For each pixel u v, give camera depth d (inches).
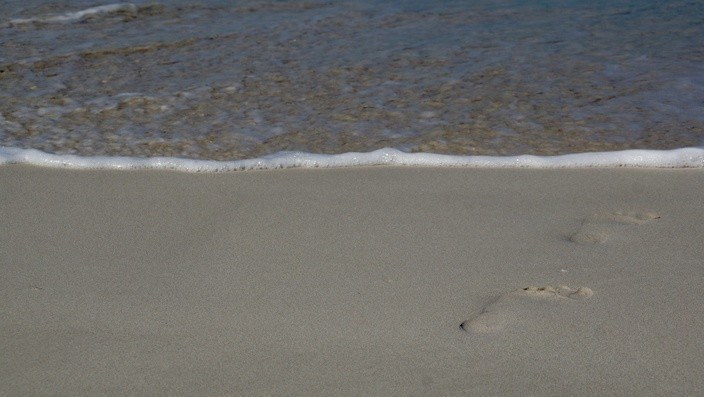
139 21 397.1
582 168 245.6
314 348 157.5
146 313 171.3
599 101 293.0
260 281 184.2
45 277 187.5
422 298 175.5
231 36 371.6
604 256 191.0
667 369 149.3
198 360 154.0
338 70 327.6
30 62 342.3
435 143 262.8
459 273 185.8
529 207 220.1
